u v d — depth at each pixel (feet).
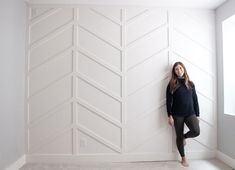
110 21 10.43
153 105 10.42
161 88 10.46
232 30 10.37
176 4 10.43
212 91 10.78
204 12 10.85
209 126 10.71
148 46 10.51
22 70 9.89
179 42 10.68
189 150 10.59
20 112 9.66
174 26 10.68
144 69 10.44
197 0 9.98
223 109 10.19
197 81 10.72
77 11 10.37
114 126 10.25
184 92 9.84
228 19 10.00
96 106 10.23
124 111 10.28
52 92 10.16
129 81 10.36
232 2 9.57
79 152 10.14
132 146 10.27
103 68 10.32
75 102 10.18
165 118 10.43
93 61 10.30
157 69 10.50
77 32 10.33
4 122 8.13
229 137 9.70
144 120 10.36
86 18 10.37
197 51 10.75
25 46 10.18
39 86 10.15
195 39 10.75
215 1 10.07
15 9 9.12
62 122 10.14
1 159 7.89
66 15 10.36
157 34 10.57
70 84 10.21
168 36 10.61
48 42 10.25
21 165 9.57
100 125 10.22
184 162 9.68
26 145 10.04
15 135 9.10
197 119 9.84
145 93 10.40
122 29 10.42
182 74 9.99
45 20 10.29
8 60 8.48
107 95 10.28
